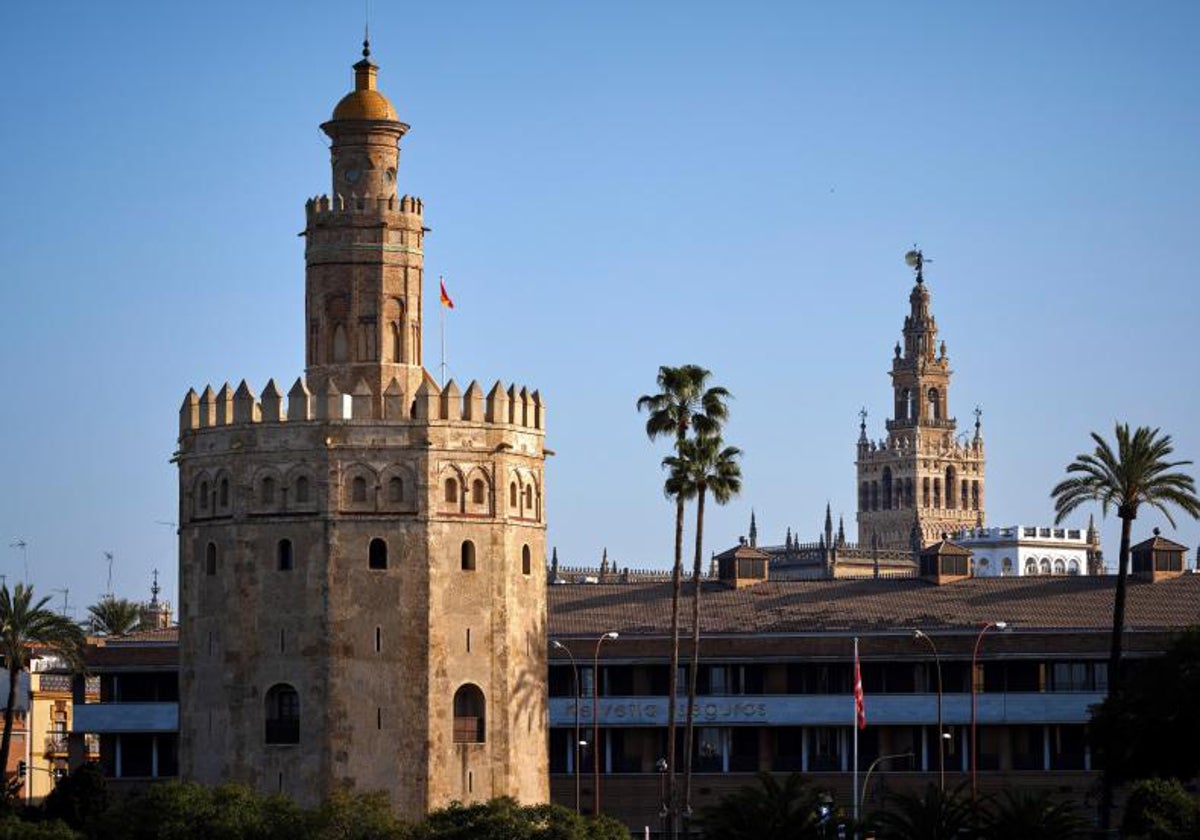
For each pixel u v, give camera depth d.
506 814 129.00
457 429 143.62
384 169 148.62
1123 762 153.12
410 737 140.88
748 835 126.19
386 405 143.25
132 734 183.25
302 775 141.00
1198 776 155.88
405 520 142.12
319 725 140.75
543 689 149.00
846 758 179.50
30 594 179.50
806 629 180.88
